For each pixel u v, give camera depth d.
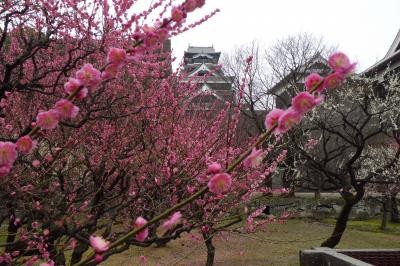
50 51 4.91
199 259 9.66
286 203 14.70
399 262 7.43
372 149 13.18
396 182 9.99
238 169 4.61
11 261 3.32
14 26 4.47
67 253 7.36
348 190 9.85
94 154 4.47
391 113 10.77
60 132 4.38
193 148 4.82
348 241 12.41
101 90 3.72
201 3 1.73
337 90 11.58
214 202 4.45
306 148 10.11
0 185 3.48
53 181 4.36
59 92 4.59
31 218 4.00
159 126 4.66
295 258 9.98
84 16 4.16
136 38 1.74
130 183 4.59
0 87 3.74
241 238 11.62
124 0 4.01
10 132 4.39
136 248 10.63
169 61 5.36
